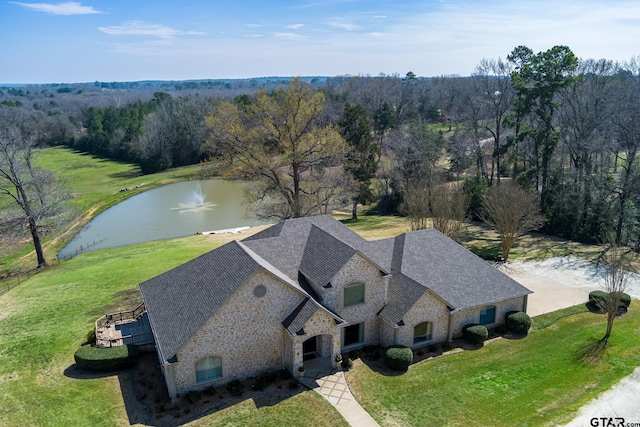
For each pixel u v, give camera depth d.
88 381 23.98
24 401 22.42
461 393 23.16
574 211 49.69
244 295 23.28
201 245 49.94
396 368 25.03
